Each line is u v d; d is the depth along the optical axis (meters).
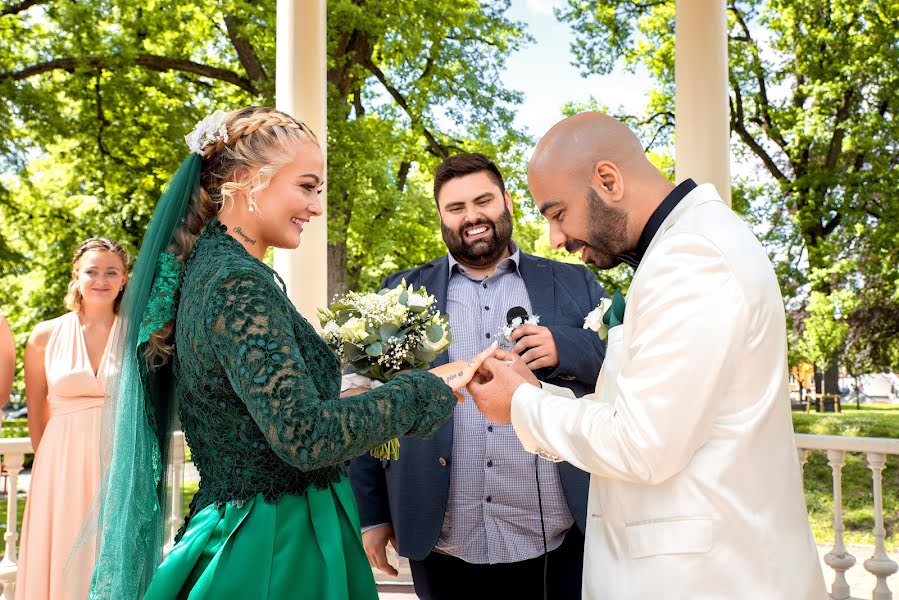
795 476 1.75
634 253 1.93
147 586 1.93
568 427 1.77
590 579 1.83
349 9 12.50
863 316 16.47
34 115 12.59
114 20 13.48
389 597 4.70
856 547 6.30
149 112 13.66
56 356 4.08
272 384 1.65
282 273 4.23
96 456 3.97
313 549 1.85
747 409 1.68
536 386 2.06
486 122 15.98
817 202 16.56
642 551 1.70
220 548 1.78
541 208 1.93
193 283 1.80
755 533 1.65
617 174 1.86
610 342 2.00
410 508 2.67
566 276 2.98
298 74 4.18
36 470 3.97
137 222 14.94
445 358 2.79
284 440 1.64
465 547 2.70
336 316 2.48
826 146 16.72
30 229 15.40
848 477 9.62
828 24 16.55
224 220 1.94
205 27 14.27
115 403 1.96
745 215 17.38
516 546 2.67
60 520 3.89
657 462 1.63
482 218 2.78
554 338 2.61
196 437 1.87
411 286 2.51
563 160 1.87
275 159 1.90
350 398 1.77
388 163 15.08
